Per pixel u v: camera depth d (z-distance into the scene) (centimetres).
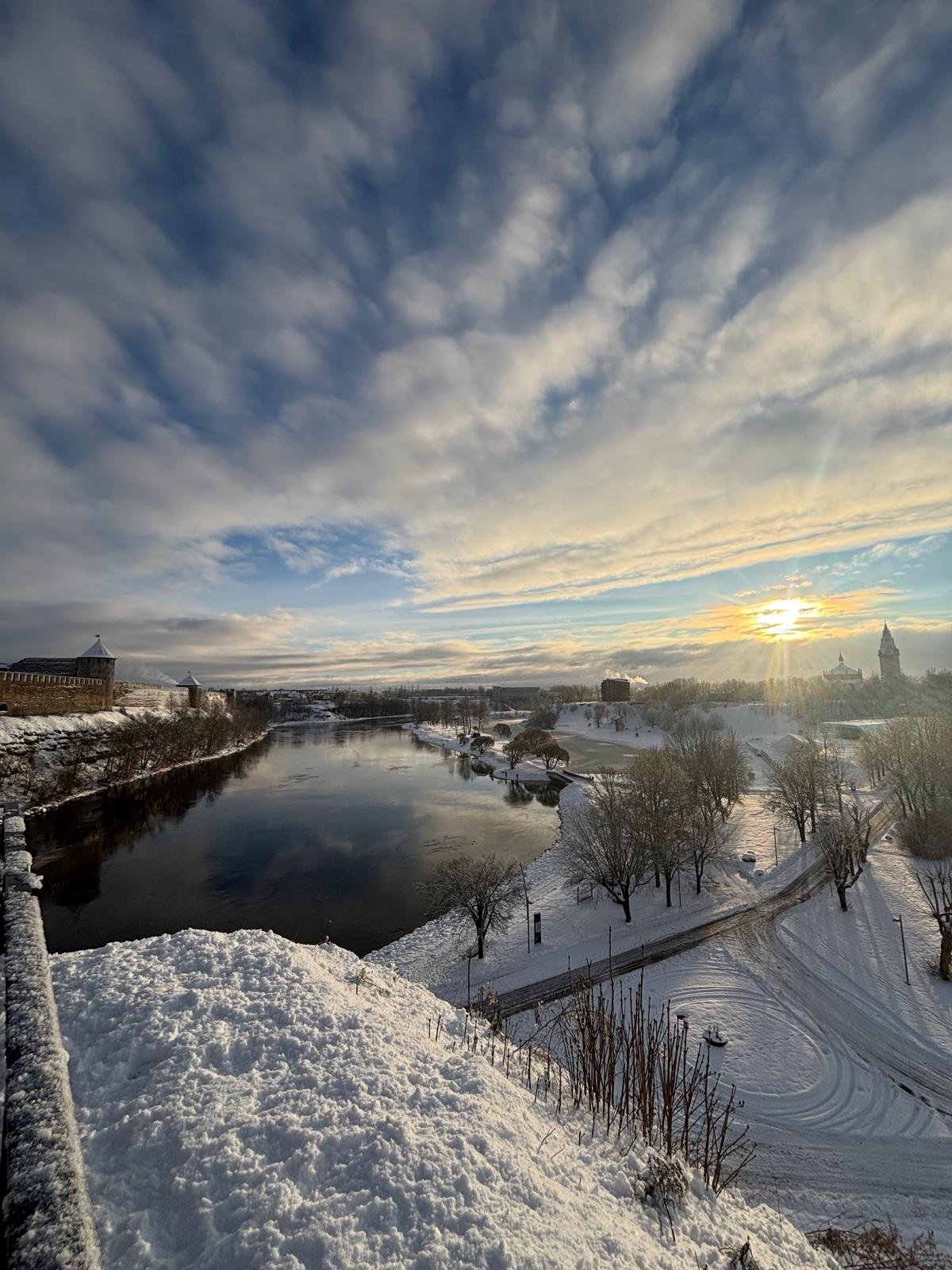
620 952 3170
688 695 17012
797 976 2894
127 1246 508
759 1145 1739
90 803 6294
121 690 9700
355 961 1473
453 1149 663
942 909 3338
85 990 939
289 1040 855
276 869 4438
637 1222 691
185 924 3491
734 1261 691
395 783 8256
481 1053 1065
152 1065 766
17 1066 487
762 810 6309
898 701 12369
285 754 11762
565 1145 802
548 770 9106
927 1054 2272
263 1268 486
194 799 6919
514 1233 555
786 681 16162
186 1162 600
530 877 4319
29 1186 387
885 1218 1447
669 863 3769
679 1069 2097
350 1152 636
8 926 739
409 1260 508
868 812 5756
